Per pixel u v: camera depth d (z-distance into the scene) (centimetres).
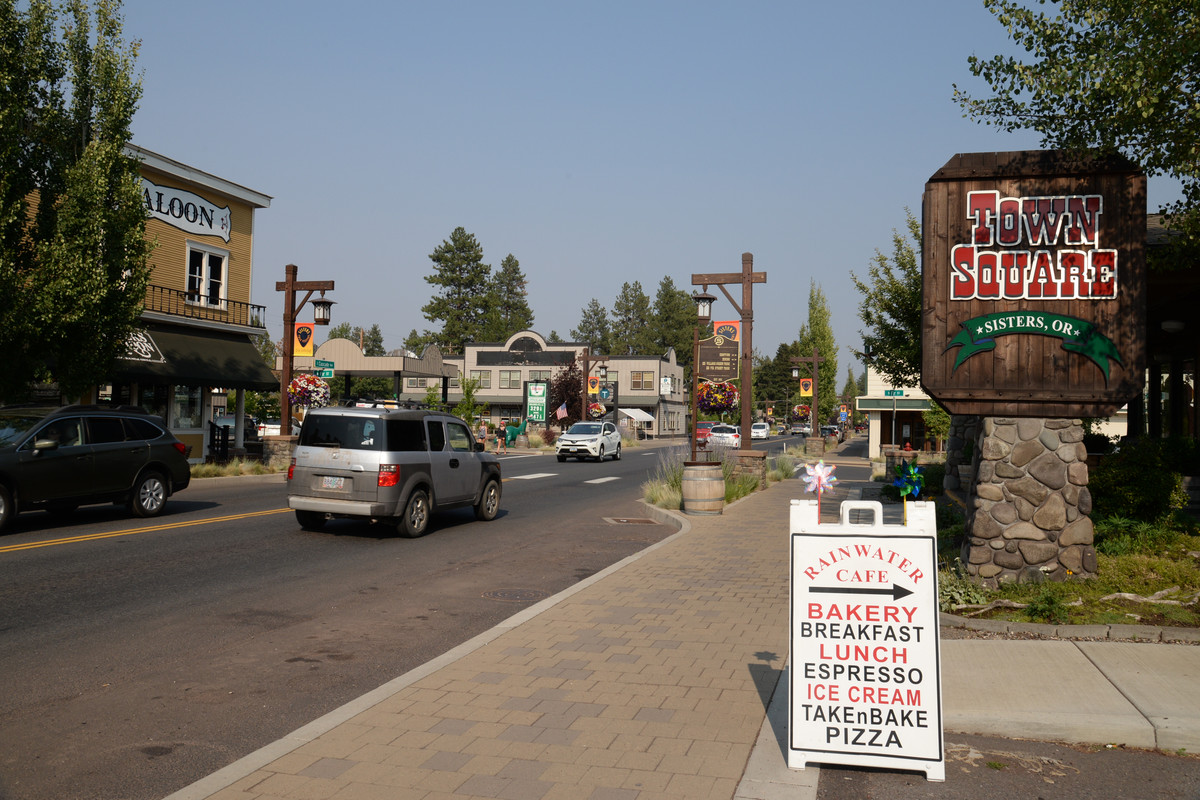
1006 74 823
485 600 902
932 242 850
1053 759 471
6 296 1698
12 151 1767
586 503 1933
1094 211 819
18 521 1407
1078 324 819
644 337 13000
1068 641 664
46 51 1878
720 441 5225
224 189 2770
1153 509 989
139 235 1936
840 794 429
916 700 448
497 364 8069
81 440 1367
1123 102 766
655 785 428
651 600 852
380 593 932
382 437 1311
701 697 559
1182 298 1344
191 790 418
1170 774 451
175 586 938
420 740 484
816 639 460
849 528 462
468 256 10725
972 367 836
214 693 592
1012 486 823
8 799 424
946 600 774
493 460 1602
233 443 3372
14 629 749
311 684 614
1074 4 786
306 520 1383
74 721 536
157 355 2422
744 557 1116
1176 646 641
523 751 469
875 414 4216
